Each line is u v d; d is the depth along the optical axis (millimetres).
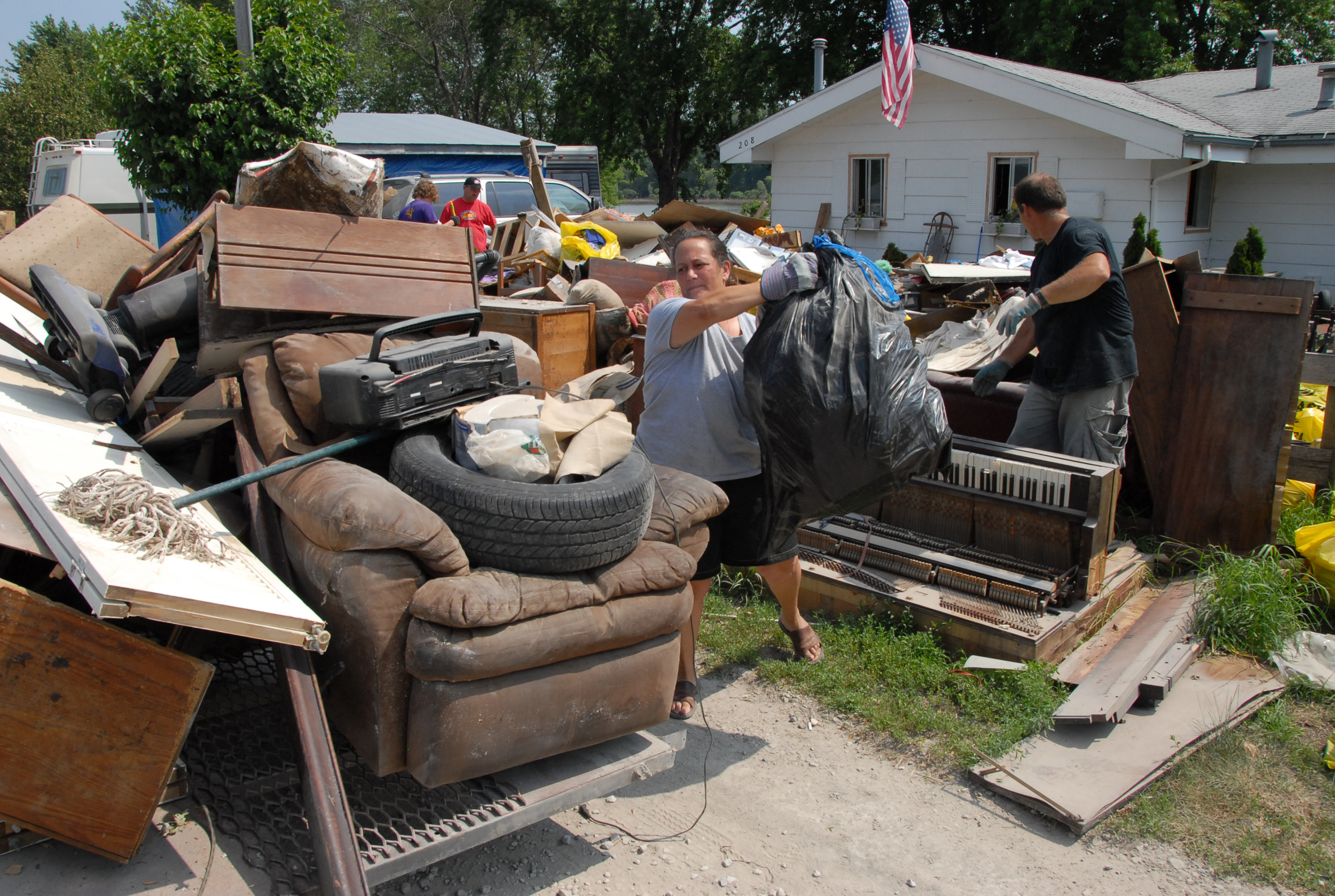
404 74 40188
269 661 3168
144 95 9227
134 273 4145
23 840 2305
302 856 2299
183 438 3193
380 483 2400
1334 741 3135
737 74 25859
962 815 2959
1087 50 21734
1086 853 2766
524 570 2389
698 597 3471
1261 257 10445
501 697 2266
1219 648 3879
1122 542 4629
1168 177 11828
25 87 26297
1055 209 4156
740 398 3268
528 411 2707
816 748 3348
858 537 4336
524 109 39000
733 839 2846
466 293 3781
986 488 4133
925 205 14617
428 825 2320
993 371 4418
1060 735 3283
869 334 2857
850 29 24641
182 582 2123
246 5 9414
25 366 3758
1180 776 3059
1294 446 5059
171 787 2488
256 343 3299
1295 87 14672
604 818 2945
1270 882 2609
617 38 29188
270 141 9562
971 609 3828
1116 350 4074
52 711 2135
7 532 2332
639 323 5574
